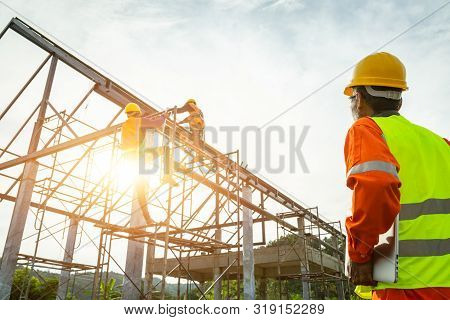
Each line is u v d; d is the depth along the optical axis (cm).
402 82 145
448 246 109
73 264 1160
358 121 131
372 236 106
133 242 1030
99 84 1110
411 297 109
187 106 946
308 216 2078
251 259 1438
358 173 111
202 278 2278
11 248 1005
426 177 120
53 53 1055
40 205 1178
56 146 1053
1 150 1143
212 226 1254
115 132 985
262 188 1627
